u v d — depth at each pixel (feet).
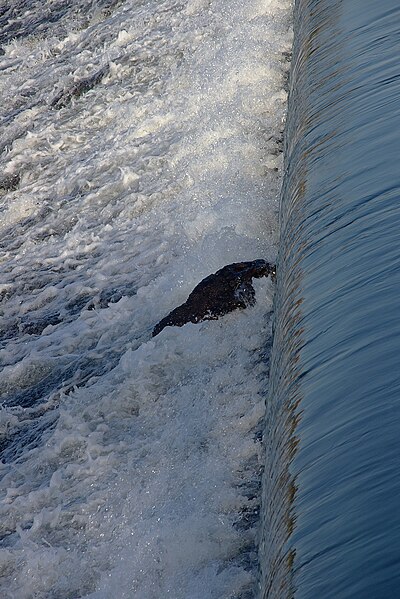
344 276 32.55
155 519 43.39
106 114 95.14
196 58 93.86
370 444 24.25
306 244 36.78
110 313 64.54
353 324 29.55
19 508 49.93
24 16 127.34
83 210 81.66
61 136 95.09
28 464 53.52
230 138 77.20
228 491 42.68
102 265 72.43
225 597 37.50
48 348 64.64
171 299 62.80
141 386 52.70
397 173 36.78
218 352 52.16
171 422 49.49
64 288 72.18
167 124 86.74
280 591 23.24
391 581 19.70
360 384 26.71
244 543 39.73
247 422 46.78
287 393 30.63
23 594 45.01
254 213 65.10
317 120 45.78
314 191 39.73
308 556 22.25
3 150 97.66
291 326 33.55
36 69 113.70
